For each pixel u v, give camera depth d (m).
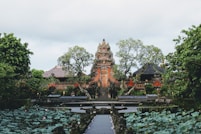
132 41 72.75
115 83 81.94
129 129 22.61
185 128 24.80
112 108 47.34
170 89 44.06
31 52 56.81
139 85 78.25
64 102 63.25
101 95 80.62
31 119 35.22
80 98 70.12
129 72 74.25
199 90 35.34
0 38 55.22
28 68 56.75
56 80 81.75
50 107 52.12
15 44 54.69
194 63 33.66
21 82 53.84
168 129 24.78
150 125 28.77
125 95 73.19
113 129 29.58
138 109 43.25
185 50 36.16
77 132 23.97
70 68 74.69
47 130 24.70
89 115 38.31
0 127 27.30
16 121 33.69
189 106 41.50
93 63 80.50
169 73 38.81
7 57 53.66
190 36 38.22
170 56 39.44
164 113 37.31
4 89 43.59
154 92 73.00
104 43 86.25
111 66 83.88
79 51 74.38
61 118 36.72
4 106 45.69
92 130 29.00
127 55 73.12
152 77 83.81
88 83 79.69
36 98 60.47
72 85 80.44
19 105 48.69
